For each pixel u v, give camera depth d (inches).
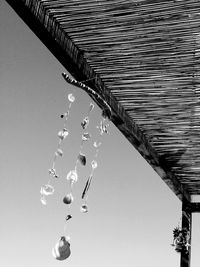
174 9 84.9
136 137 122.0
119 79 103.7
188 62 96.9
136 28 90.3
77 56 94.1
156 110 114.8
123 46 94.7
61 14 88.1
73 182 87.1
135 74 102.2
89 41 93.7
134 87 106.3
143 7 85.4
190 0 82.1
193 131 122.5
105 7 86.0
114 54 96.7
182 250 153.9
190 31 89.0
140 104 112.6
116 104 110.7
